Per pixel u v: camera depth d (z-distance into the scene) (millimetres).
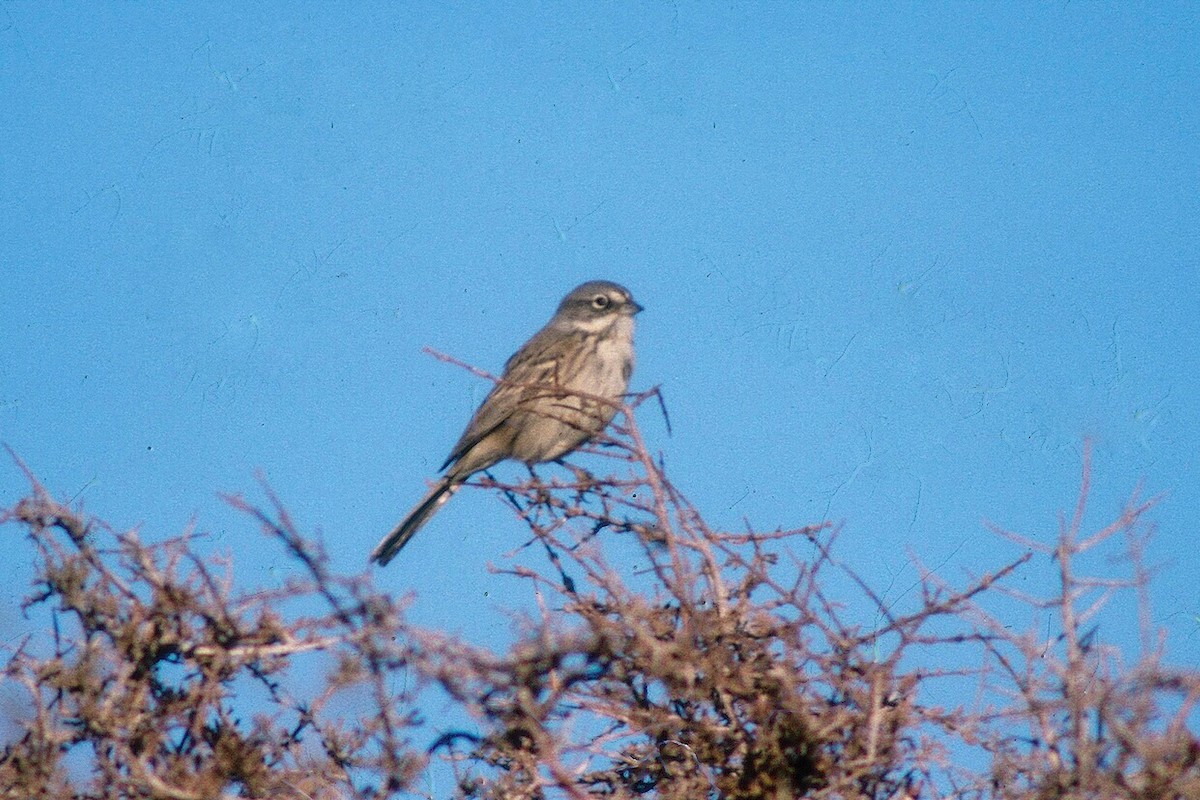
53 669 11078
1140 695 10047
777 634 11547
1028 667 10797
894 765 11258
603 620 11336
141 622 11188
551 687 11617
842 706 11414
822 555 11633
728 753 11578
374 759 11391
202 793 10594
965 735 11289
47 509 11438
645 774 12289
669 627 11680
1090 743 10125
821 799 11148
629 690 12102
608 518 13375
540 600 12070
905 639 11305
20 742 11109
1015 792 10898
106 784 11062
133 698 11047
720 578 12133
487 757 12141
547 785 11633
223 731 11031
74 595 11141
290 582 10695
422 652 9984
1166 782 9844
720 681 11258
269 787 11070
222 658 11078
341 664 10922
